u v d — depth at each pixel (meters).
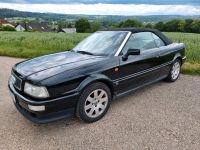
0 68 7.50
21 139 3.21
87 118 3.55
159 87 5.27
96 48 4.34
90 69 3.50
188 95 4.77
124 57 3.96
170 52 5.21
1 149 2.99
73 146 3.04
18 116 3.89
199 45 12.24
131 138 3.18
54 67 3.49
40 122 3.13
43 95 3.06
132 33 4.37
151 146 2.99
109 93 3.80
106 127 3.49
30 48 12.89
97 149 2.96
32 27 83.31
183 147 2.96
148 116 3.82
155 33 5.02
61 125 3.58
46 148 3.01
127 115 3.87
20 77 3.37
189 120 3.66
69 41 15.88
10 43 15.30
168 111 4.00
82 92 3.40
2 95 4.88
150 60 4.55
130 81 4.18
